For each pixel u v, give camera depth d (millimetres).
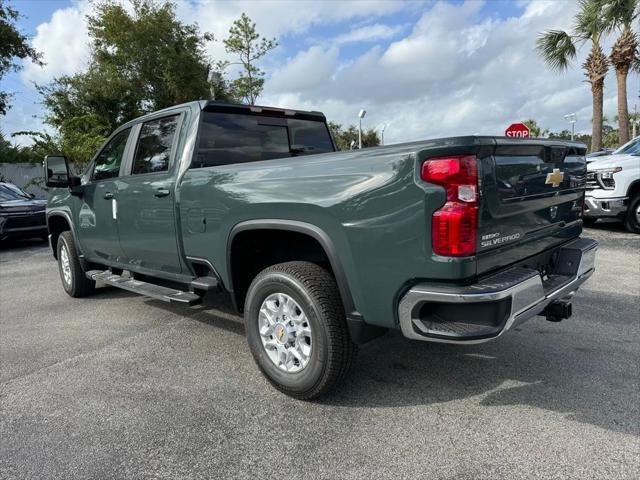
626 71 16156
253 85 26609
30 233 10805
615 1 15383
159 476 2352
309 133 4824
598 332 4066
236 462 2441
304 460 2439
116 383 3391
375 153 2531
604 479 2213
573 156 3459
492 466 2336
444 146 2307
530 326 4250
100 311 5227
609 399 2930
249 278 3557
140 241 4242
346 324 2844
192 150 3762
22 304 5703
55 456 2543
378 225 2506
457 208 2305
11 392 3309
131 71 27078
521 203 2742
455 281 2357
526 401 2941
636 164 8562
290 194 2867
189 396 3162
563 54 17672
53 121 24953
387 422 2764
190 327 4559
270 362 3154
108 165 4863
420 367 3473
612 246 7832
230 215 3236
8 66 21766
